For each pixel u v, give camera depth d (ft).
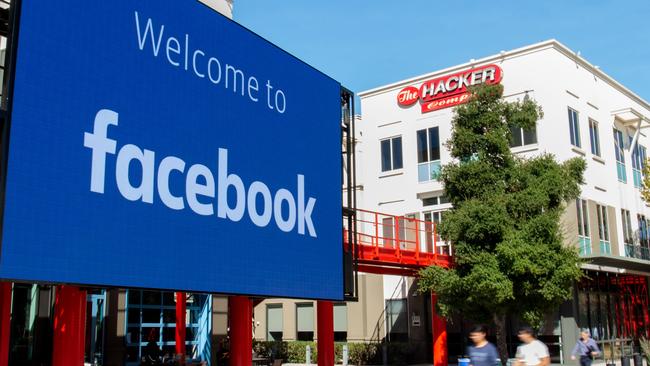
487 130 78.07
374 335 109.09
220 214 45.06
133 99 39.50
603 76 113.39
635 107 125.80
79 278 34.96
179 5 43.78
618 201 111.34
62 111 35.24
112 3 38.91
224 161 46.01
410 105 115.24
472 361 37.42
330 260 56.18
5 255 31.78
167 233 40.60
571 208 96.84
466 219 72.69
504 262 70.64
